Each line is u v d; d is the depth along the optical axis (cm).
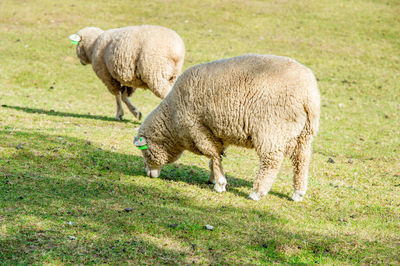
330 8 2570
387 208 643
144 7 2553
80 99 1478
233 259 445
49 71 1739
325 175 830
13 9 2453
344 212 621
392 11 2494
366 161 983
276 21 2394
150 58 1028
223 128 609
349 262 459
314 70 1856
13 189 581
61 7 2503
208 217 552
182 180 729
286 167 883
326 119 1409
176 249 456
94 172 707
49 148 789
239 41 2114
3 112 1098
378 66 1908
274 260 454
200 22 2353
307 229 543
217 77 607
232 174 785
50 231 463
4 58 1825
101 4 2586
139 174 731
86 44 1207
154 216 536
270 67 586
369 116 1449
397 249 491
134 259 426
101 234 470
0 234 444
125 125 1144
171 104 668
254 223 546
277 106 570
